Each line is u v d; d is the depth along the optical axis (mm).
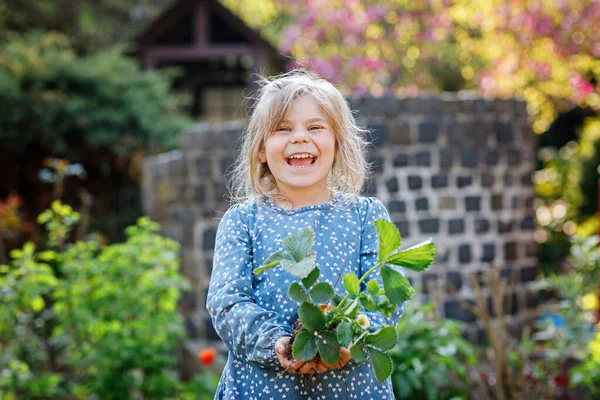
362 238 2037
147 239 4781
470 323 5688
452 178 5758
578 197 9547
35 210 10641
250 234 2033
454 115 5785
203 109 13594
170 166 6320
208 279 5875
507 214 5992
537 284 4398
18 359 4625
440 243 5703
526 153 6156
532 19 8914
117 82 10609
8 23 13992
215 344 5812
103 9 15289
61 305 4598
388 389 1961
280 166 2020
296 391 1903
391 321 1890
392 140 5613
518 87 9445
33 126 10195
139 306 4535
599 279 4176
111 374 4395
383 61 9812
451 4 9438
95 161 10594
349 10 9719
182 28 12430
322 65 9344
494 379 3957
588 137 10859
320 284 1736
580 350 4020
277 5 12703
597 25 8773
